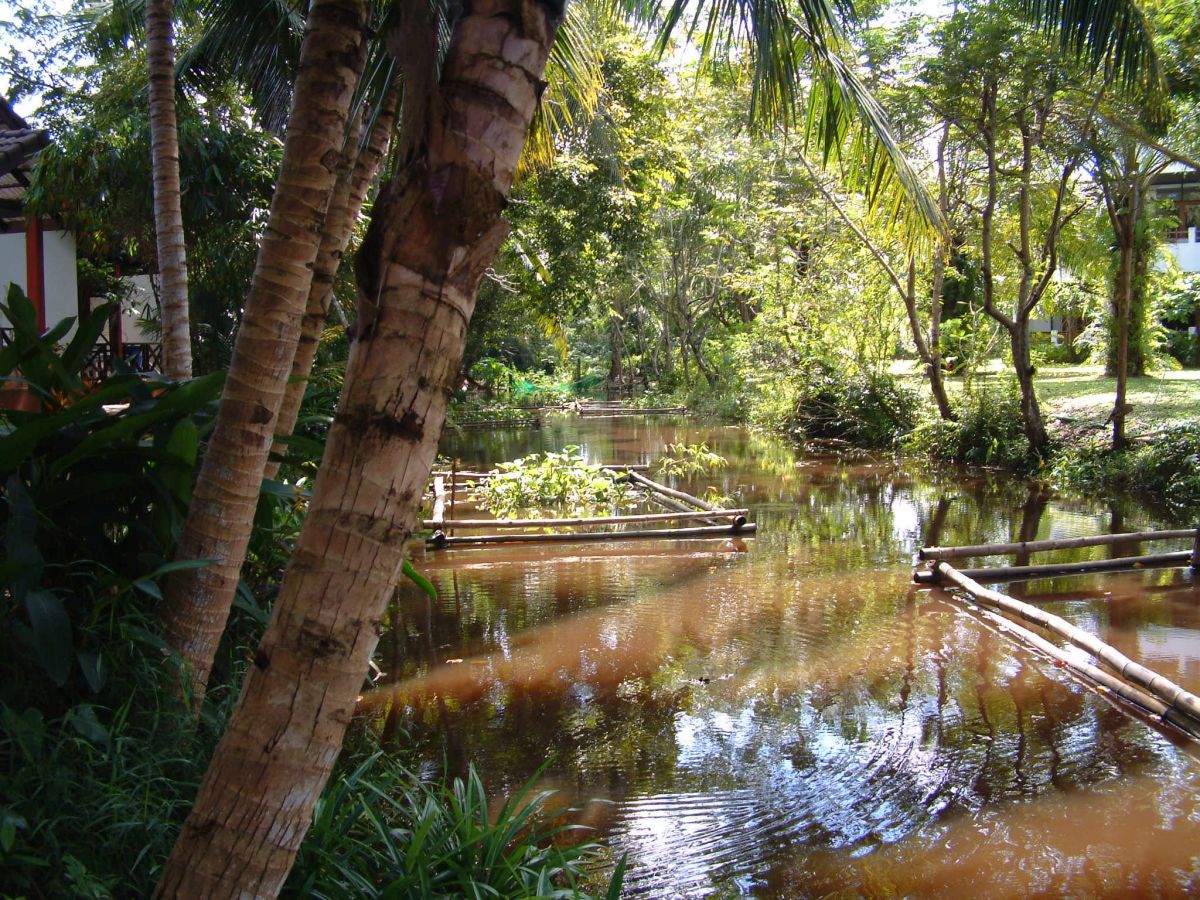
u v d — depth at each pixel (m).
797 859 3.95
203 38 8.23
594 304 32.03
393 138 7.25
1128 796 4.52
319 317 4.84
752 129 6.48
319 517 1.74
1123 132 13.23
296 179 3.40
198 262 13.17
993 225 17.11
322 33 3.37
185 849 1.80
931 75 13.82
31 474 3.59
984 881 3.80
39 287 12.38
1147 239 17.30
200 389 3.54
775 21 5.93
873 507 12.86
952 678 6.12
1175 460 13.11
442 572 9.21
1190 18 11.22
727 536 10.86
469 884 2.76
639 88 16.25
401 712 5.55
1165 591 8.22
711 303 33.62
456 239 1.69
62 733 2.83
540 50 1.73
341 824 2.96
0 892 2.35
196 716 3.30
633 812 4.35
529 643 6.88
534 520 10.84
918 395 20.31
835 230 20.08
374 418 1.71
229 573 3.53
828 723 5.39
